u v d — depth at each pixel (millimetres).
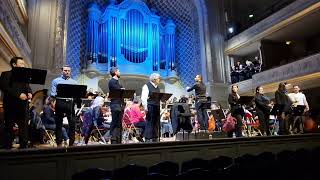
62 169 3906
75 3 13211
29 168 3654
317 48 14117
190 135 6879
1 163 3461
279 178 4496
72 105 5012
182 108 6559
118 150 4434
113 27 13258
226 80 15258
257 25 13984
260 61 14656
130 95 5227
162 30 14656
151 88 6082
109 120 7410
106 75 12852
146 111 5922
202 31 15250
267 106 7152
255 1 16391
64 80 5188
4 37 6859
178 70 15164
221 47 15586
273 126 8711
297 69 11773
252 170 4148
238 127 6883
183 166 4312
